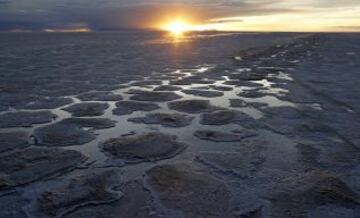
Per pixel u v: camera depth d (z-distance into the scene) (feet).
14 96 19.42
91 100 18.40
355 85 22.26
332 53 48.29
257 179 9.09
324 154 10.80
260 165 9.97
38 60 40.01
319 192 8.36
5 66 33.99
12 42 84.79
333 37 110.11
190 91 21.02
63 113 15.74
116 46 68.64
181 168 9.74
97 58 42.75
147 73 29.37
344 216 7.42
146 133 12.76
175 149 11.19
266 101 18.20
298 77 26.13
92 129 13.35
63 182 8.91
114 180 9.04
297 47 61.46
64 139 12.17
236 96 19.53
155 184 8.82
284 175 9.32
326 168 9.77
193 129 13.34
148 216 7.44
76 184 8.79
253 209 7.68
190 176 9.24
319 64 34.99
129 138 12.20
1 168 9.71
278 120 14.52
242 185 8.77
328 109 16.29
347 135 12.51
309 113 15.60
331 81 23.98
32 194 8.30
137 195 8.29
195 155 10.72
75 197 8.16
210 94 20.10
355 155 10.71
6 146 11.44
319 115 15.24
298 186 8.69
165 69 32.17
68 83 23.89
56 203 7.90
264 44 75.41
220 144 11.71
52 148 11.31
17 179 9.05
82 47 64.49
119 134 12.73
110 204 7.89
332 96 18.88
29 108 16.65
